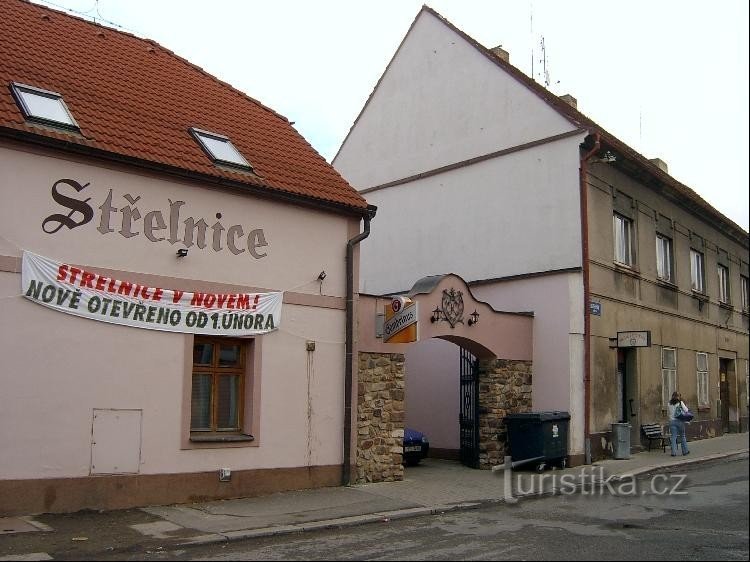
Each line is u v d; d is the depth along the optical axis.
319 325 13.44
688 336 23.84
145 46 15.32
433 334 15.36
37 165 10.45
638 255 20.61
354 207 13.93
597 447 17.73
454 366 18.98
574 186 18.03
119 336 11.02
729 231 27.73
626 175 20.23
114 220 11.10
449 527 10.23
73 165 10.77
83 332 10.69
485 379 16.86
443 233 20.83
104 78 13.15
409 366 20.06
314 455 13.15
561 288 17.58
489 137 20.06
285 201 13.11
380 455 14.13
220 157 12.72
